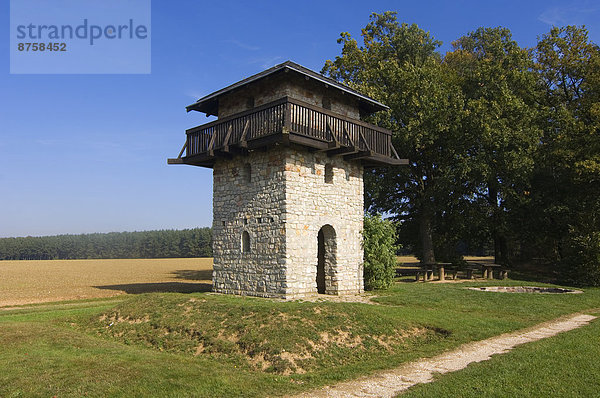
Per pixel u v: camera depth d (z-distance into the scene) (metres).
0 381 7.02
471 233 30.69
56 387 6.78
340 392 6.75
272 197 14.48
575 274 22.08
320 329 9.84
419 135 23.53
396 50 29.39
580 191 25.31
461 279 24.50
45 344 9.61
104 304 17.17
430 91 24.77
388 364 8.24
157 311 12.24
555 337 9.98
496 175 26.33
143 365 7.97
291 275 13.95
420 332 10.74
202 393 6.68
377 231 17.80
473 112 24.44
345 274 16.00
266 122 13.83
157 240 105.38
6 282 29.28
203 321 10.89
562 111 26.28
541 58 29.33
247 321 10.33
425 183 28.83
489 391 6.45
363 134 16.03
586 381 6.91
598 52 27.08
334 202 15.80
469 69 30.02
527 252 32.28
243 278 15.25
